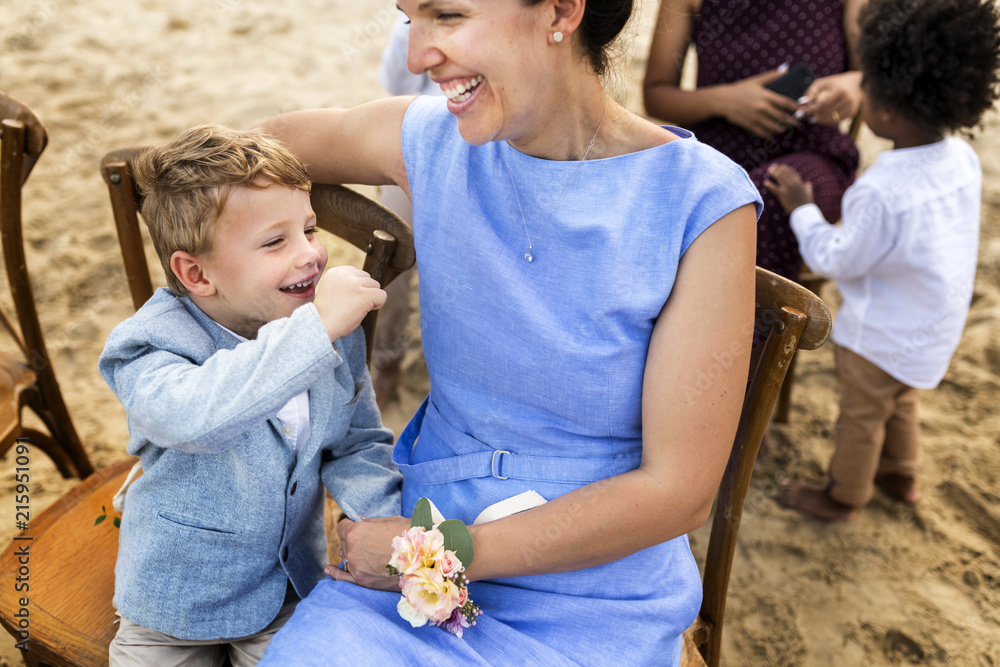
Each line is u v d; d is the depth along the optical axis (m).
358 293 1.09
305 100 4.00
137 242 1.47
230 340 1.19
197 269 1.13
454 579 1.07
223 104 3.93
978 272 3.11
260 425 1.17
